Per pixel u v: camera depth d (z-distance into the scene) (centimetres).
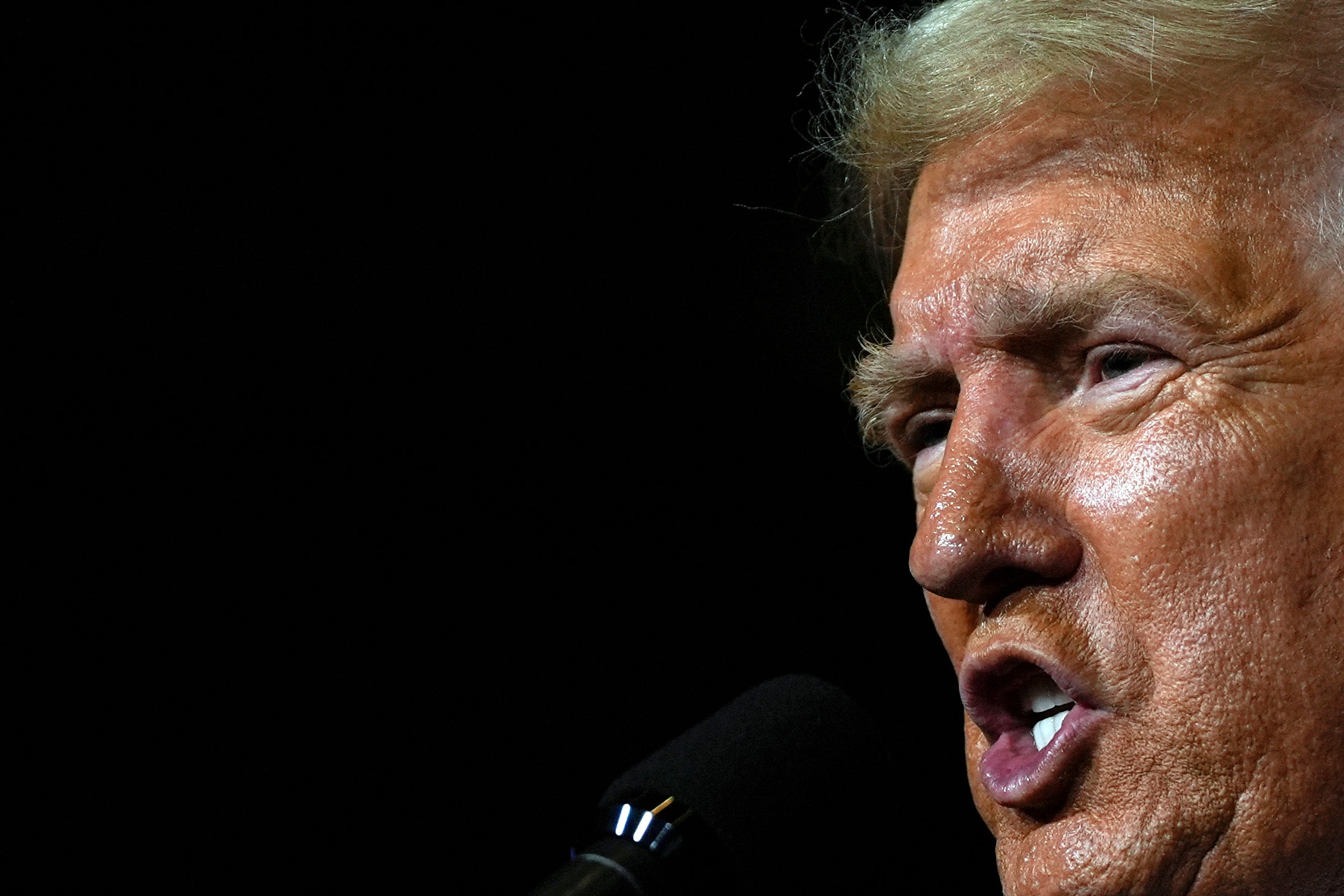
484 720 867
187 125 812
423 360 890
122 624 769
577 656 911
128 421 791
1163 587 352
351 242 871
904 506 1012
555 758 884
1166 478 355
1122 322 371
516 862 849
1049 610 378
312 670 820
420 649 859
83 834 730
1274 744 338
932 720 980
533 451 922
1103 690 363
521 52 906
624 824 398
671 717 926
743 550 972
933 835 952
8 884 707
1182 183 374
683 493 963
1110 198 382
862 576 996
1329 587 339
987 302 396
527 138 917
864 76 516
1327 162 359
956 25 445
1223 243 362
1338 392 347
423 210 892
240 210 832
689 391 971
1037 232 389
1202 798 346
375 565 856
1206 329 359
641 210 950
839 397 996
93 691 752
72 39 774
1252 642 341
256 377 833
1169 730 350
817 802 425
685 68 937
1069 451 382
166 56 804
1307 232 356
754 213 955
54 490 765
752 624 964
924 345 425
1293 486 344
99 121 786
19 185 767
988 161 414
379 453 870
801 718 446
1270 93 371
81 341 781
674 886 387
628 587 939
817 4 922
